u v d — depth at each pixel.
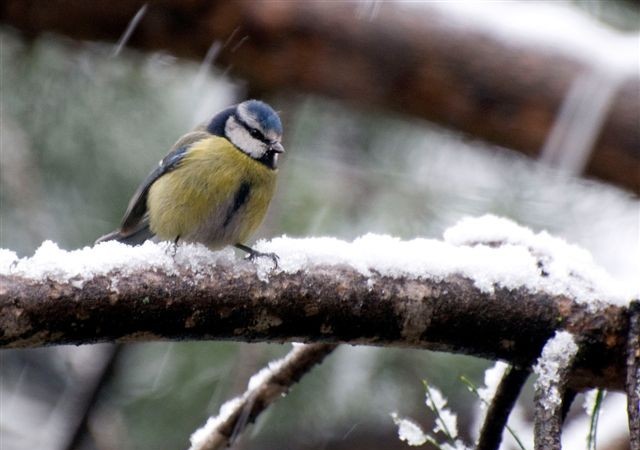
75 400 9.82
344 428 11.23
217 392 10.09
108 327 4.84
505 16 10.07
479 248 5.54
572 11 10.34
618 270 10.26
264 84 10.57
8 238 10.64
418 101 10.27
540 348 5.41
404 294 5.27
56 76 10.81
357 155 11.12
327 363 10.82
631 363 5.18
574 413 9.50
